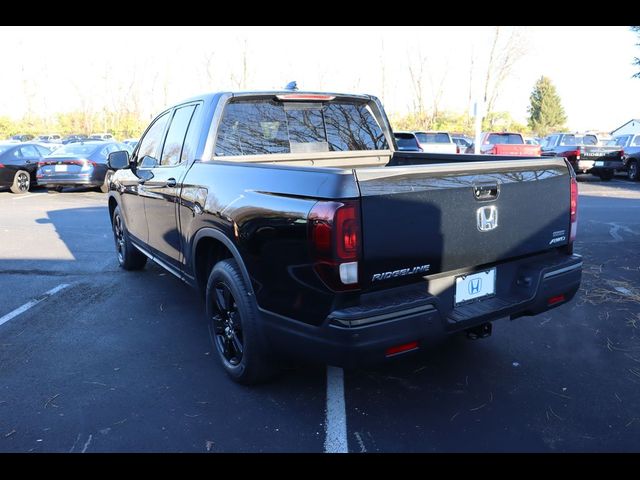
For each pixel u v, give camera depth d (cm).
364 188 259
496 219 312
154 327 456
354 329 260
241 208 317
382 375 367
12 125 4181
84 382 358
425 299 278
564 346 414
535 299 330
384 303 271
